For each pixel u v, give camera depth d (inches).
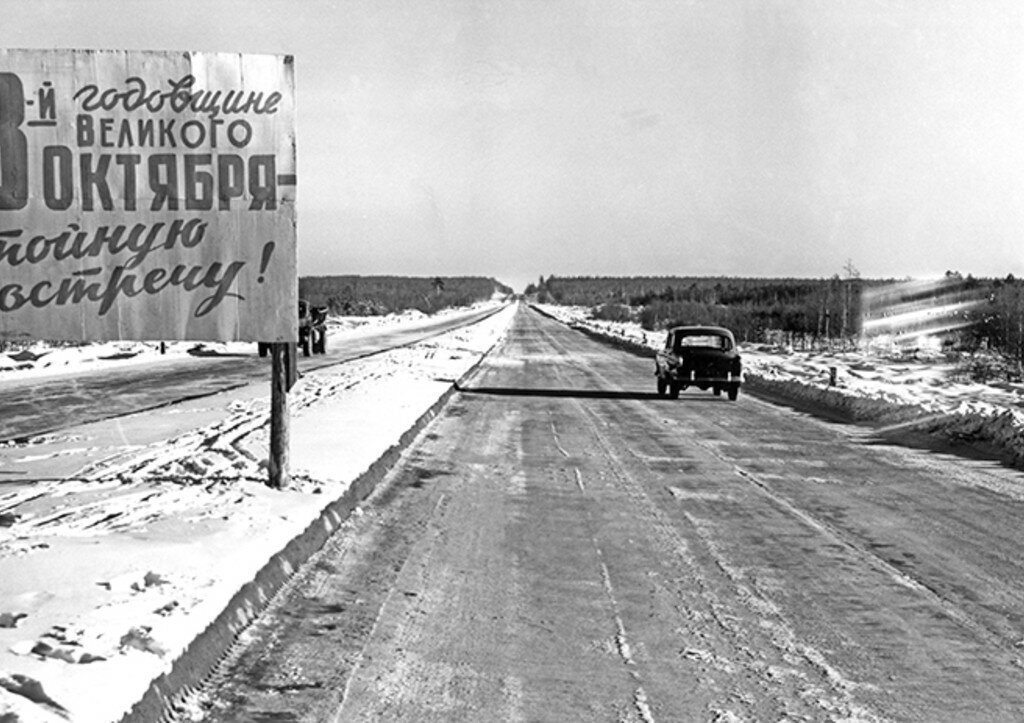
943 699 210.8
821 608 275.1
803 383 1031.0
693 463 543.5
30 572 261.4
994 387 1108.5
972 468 537.0
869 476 507.2
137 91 372.8
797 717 199.2
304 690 208.7
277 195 379.6
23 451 514.6
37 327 374.3
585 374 1259.8
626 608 272.2
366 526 368.8
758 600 282.0
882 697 211.0
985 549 347.9
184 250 378.3
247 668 220.2
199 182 377.1
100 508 355.6
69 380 1000.9
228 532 313.7
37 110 370.3
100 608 230.7
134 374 1082.7
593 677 219.8
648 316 2977.4
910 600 284.2
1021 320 1596.9
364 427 605.3
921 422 717.9
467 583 294.7
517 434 655.1
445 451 570.3
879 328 2325.3
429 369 1190.9
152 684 190.7
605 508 413.1
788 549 344.8
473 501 422.3
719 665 228.8
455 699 205.8
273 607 265.3
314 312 1483.8
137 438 561.0
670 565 320.5
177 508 352.2
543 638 245.9
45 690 178.9
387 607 268.8
